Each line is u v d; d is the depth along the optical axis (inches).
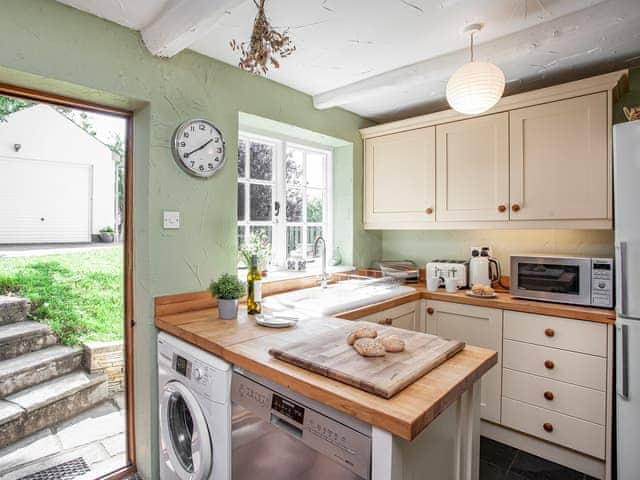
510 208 88.7
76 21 58.1
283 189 106.6
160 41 62.8
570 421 75.1
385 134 113.7
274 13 61.3
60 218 163.0
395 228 112.0
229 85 80.2
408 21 64.2
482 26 65.7
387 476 31.6
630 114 62.5
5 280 118.4
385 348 45.9
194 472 53.9
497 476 73.9
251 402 45.8
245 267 94.3
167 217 70.2
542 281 82.7
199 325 62.9
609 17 58.7
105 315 118.6
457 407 43.1
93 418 96.0
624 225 62.5
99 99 65.3
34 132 154.8
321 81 90.6
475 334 88.8
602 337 71.1
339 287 99.5
